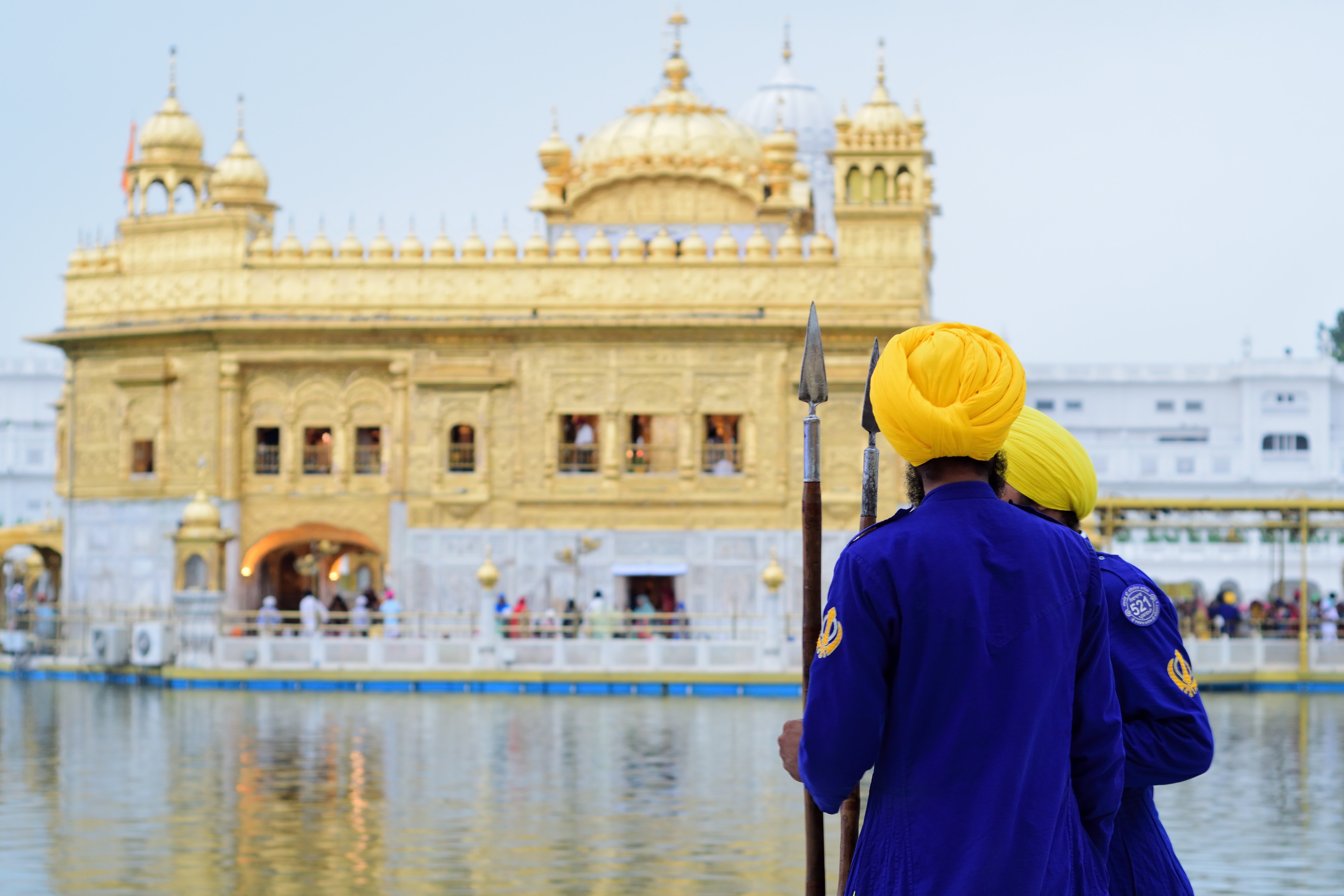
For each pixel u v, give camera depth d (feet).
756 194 122.31
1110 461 197.67
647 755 63.31
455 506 115.24
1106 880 13.51
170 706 85.81
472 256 115.55
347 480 116.57
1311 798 51.31
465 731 72.18
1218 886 37.52
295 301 116.57
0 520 224.74
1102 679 13.60
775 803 50.88
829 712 12.85
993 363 13.73
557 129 126.62
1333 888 37.40
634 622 111.86
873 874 12.90
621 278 114.32
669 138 124.47
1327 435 196.95
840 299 112.88
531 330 114.62
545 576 114.62
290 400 117.19
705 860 41.16
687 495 113.70
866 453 15.48
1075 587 13.35
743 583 113.39
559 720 77.56
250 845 43.45
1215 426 200.34
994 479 14.67
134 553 119.14
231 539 107.86
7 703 87.45
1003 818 12.57
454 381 114.73
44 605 123.24
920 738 12.87
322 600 123.24
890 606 12.96
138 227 119.75
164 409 118.42
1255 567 186.39
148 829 46.03
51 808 49.90
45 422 227.81
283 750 65.05
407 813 48.96
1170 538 189.57
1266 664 97.09
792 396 113.19
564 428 115.85
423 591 115.34
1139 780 14.99
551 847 43.11
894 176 112.98
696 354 114.01
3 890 37.50
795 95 167.02
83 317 121.29
